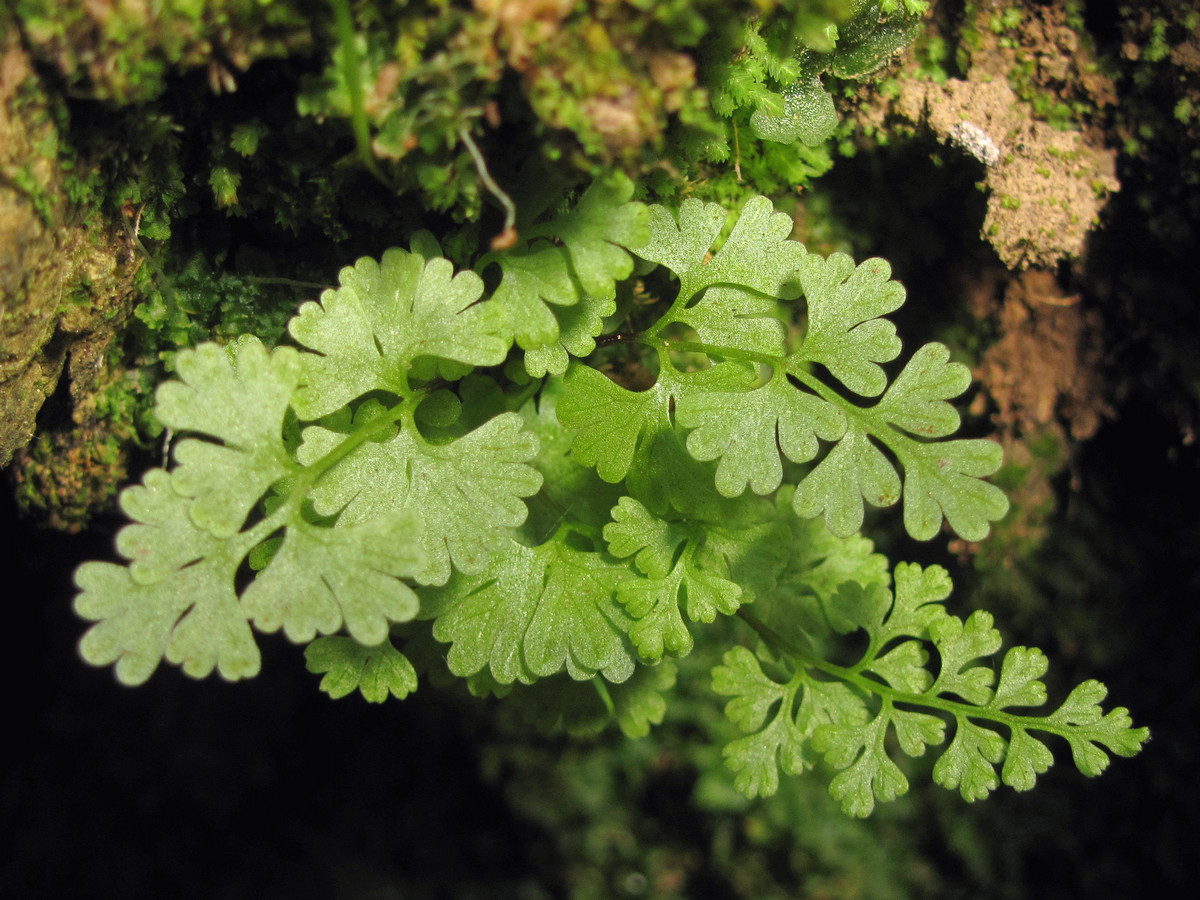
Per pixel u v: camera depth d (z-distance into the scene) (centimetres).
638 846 21
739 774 8
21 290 6
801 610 8
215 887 22
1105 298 9
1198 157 9
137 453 9
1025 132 9
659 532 7
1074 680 11
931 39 9
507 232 6
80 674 20
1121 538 11
